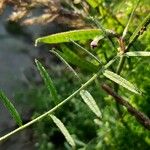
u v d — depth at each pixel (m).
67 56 0.18
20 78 1.09
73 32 0.19
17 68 1.15
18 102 0.94
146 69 0.28
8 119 1.05
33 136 0.89
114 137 0.30
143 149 0.29
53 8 0.23
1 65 1.17
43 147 0.80
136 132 0.29
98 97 0.41
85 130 0.62
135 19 0.28
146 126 0.21
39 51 1.12
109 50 0.29
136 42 0.28
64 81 0.81
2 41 1.19
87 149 0.43
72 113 0.64
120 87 0.29
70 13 0.23
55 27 1.07
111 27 0.28
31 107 0.94
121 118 0.29
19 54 1.16
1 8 0.22
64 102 0.18
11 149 0.91
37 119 0.17
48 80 0.17
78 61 0.18
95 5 0.27
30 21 0.23
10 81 1.10
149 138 0.28
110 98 0.30
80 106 0.60
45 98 0.81
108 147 0.31
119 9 0.28
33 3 0.22
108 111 0.32
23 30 1.18
